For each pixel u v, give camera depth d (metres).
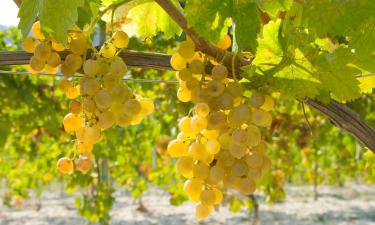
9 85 2.98
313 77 0.70
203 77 0.69
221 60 0.70
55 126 3.23
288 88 0.71
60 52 0.68
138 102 0.65
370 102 2.79
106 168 3.94
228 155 0.68
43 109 3.20
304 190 8.84
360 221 5.98
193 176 0.70
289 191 8.70
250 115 0.67
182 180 3.88
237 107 0.66
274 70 0.70
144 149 4.39
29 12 0.66
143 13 0.81
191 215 6.26
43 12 0.64
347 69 0.69
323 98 0.72
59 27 0.63
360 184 9.66
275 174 4.12
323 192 8.61
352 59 0.68
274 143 3.60
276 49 0.69
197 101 0.68
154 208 6.87
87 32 0.67
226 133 0.68
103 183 3.71
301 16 0.65
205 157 0.69
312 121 3.37
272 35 0.69
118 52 0.68
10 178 4.82
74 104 0.69
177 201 3.92
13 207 7.24
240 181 0.68
